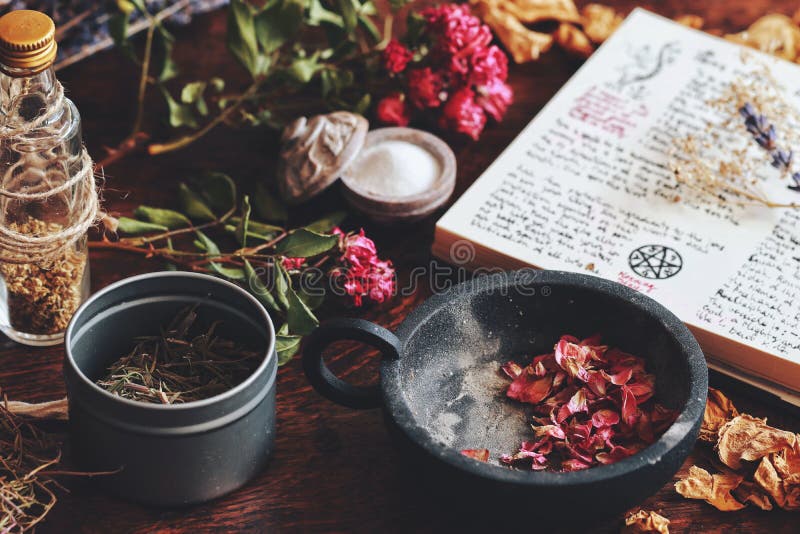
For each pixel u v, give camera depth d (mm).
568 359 629
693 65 767
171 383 626
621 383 623
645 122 738
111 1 767
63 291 649
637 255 677
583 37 789
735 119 739
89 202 643
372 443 634
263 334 614
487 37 730
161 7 787
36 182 630
